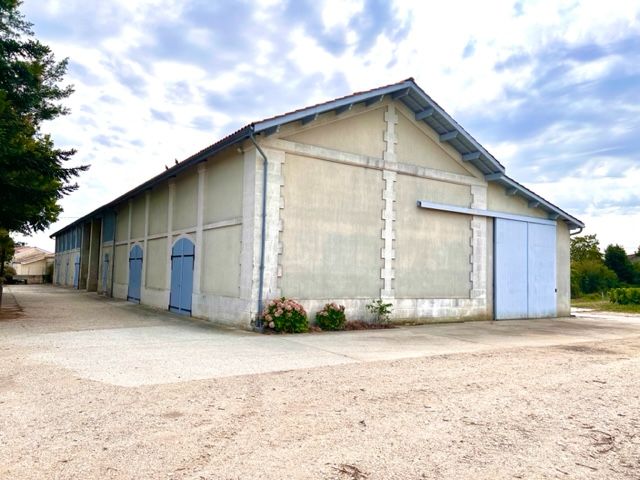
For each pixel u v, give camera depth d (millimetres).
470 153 13266
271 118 9594
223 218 11203
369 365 6586
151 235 15633
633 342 9586
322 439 3730
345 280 11023
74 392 4867
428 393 5164
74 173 12977
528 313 14617
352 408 4543
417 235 12406
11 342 7844
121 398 4688
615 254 43438
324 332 10016
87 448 3434
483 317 13562
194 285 12305
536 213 15188
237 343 8227
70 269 31031
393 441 3734
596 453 3619
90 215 23453
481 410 4605
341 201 11109
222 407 4477
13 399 4594
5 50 13617
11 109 13000
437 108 12203
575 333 11109
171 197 14242
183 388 5117
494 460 3436
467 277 13352
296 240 10359
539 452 3609
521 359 7375
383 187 11852
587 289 37531
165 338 8633
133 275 17250
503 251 14156
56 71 18016
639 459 3521
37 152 12234
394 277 11844
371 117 11781
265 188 10000
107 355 6863
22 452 3342
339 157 11078
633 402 5000
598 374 6348
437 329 11281
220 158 11602
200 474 3049
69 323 10586
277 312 9570
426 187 12695
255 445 3570
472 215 13586
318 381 5582
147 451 3402
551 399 5055
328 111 10789
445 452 3551
